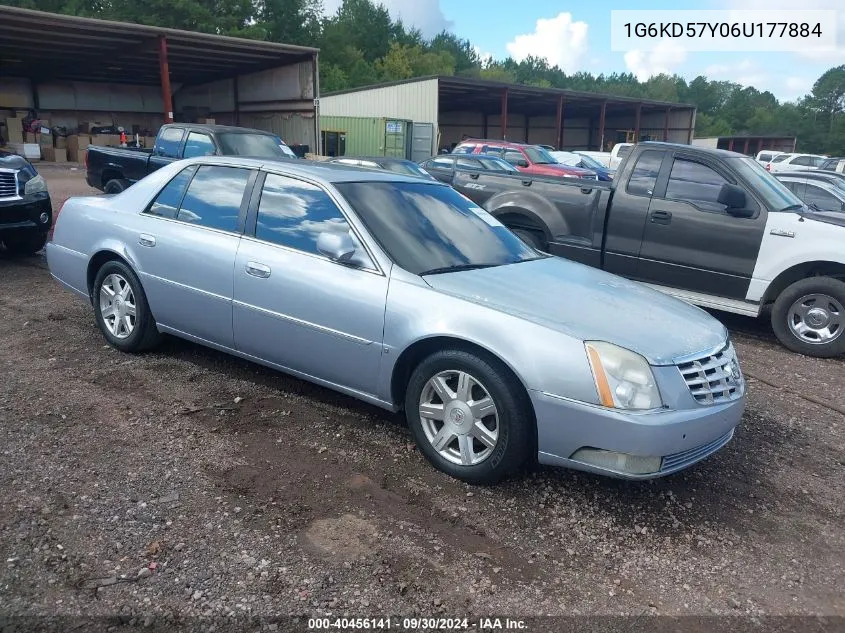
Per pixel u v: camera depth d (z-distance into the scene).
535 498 3.65
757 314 7.10
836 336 6.71
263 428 4.24
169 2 43.34
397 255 4.07
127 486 3.46
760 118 121.81
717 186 7.21
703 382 3.54
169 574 2.82
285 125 28.34
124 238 5.13
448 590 2.87
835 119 118.25
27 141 27.05
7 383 4.66
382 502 3.50
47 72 30.44
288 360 4.39
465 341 3.63
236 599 2.71
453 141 46.56
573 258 8.09
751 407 5.33
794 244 6.77
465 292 3.80
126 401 4.49
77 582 2.74
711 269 7.25
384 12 92.12
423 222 4.49
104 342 5.60
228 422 4.29
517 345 3.46
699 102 134.12
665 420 3.29
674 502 3.74
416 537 3.22
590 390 3.32
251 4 49.53
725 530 3.50
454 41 114.69
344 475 3.74
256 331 4.46
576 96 41.00
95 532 3.06
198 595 2.72
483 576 2.98
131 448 3.86
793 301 6.89
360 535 3.20
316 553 3.04
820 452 4.55
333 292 4.05
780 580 3.12
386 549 3.11
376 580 2.89
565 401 3.36
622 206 7.67
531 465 4.01
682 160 7.41
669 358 3.45
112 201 5.43
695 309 4.28
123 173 12.86
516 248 4.82
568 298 3.91
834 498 3.92
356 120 33.44
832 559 3.31
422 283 3.88
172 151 12.19
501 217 8.61
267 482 3.60
